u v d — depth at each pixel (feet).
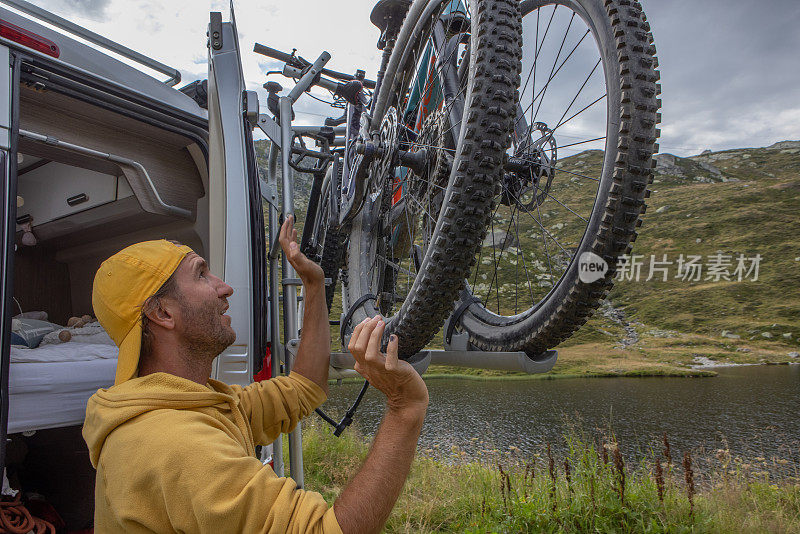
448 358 6.99
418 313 6.34
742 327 201.67
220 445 3.17
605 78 5.65
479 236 6.03
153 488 3.07
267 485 3.03
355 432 24.18
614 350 180.96
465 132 5.89
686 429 58.49
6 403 6.07
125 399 3.42
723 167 470.80
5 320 6.12
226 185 8.92
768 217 285.64
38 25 7.31
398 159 9.00
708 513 12.54
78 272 13.97
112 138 9.33
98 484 3.44
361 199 9.66
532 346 5.91
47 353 7.20
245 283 8.70
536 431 50.31
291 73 13.97
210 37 9.53
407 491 15.38
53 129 8.64
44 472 9.91
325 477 18.25
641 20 5.57
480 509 13.76
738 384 114.11
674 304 232.12
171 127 9.23
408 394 3.61
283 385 5.16
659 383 116.88
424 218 9.38
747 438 50.06
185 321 3.90
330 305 14.97
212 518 2.87
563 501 12.74
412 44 9.41
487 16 6.16
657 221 302.66
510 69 5.95
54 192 11.93
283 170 11.21
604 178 5.39
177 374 3.93
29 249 13.60
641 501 12.32
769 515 13.21
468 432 49.62
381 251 11.73
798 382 114.62
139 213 10.81
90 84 7.93
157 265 3.87
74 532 9.20
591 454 13.99
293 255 5.40
